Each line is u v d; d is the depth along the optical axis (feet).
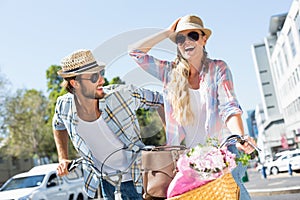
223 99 8.20
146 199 7.79
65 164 8.51
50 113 114.42
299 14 97.60
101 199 8.60
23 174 42.34
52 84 122.31
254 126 234.38
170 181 7.64
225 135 8.16
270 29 164.76
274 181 60.59
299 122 122.93
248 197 7.66
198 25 8.43
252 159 7.47
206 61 8.29
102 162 8.15
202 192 6.68
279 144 154.81
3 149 114.01
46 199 38.99
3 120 106.73
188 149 7.67
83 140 8.18
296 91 122.31
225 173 6.83
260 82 198.49
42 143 112.78
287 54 124.88
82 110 8.06
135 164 7.87
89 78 7.79
